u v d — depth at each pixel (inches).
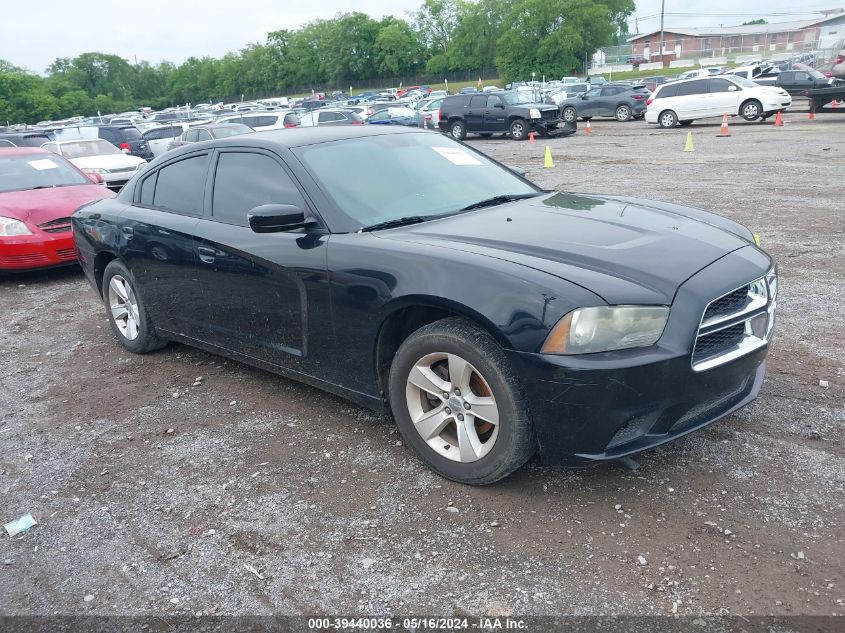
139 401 175.8
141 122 1651.1
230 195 165.2
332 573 107.8
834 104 1084.5
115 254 196.9
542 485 126.5
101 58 5659.5
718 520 113.7
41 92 4362.7
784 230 323.0
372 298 130.3
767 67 1574.8
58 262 312.8
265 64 5137.8
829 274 251.3
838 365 171.8
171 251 175.5
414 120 1052.5
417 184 157.9
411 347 128.0
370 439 147.9
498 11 3956.7
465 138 1098.1
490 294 114.6
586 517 116.6
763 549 106.3
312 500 127.2
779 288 238.1
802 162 541.6
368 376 138.9
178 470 141.2
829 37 2987.2
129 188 202.2
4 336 239.8
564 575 103.6
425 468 135.0
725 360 115.6
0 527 126.0
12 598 107.3
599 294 109.2
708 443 137.5
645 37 4389.8
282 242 146.7
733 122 999.6
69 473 143.3
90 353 214.7
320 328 143.3
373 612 99.4
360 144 165.3
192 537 119.0
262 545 115.6
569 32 3270.2
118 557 115.2
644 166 592.1
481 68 4119.1
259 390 177.2
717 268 120.0
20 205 314.3
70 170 365.7
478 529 115.4
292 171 152.2
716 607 95.6
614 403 108.0
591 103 1208.8
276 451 145.8
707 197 418.0
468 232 133.5
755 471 127.0
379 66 4594.0
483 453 122.1
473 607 98.8
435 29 4520.2
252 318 159.6
